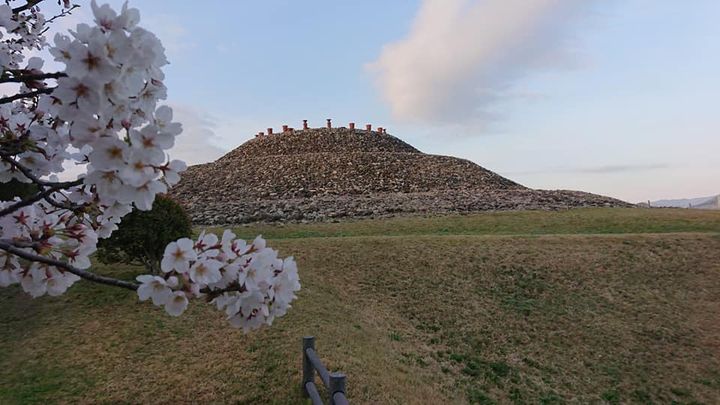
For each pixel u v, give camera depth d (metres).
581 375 9.80
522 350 10.50
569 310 12.34
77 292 10.91
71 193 2.63
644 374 9.96
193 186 35.91
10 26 2.82
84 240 2.64
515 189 34.69
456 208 25.69
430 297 12.59
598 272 14.39
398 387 7.50
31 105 2.71
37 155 2.63
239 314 2.37
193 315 9.62
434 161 40.72
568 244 16.33
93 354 8.16
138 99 1.91
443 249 15.68
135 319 9.48
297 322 9.41
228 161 43.97
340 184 34.19
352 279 13.36
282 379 7.13
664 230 19.98
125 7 1.81
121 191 1.91
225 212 25.30
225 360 7.79
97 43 1.70
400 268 14.20
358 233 20.05
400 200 28.11
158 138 1.84
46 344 8.61
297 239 17.05
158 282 2.17
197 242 2.34
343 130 50.84
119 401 6.77
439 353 9.99
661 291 13.47
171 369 7.58
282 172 37.16
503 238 17.03
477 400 8.51
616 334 11.34
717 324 11.96
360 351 8.62
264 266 2.29
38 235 2.58
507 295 12.96
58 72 2.26
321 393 6.73
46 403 6.79
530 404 8.73
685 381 9.80
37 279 2.55
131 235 10.05
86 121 1.78
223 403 6.64
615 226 20.84
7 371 7.75
